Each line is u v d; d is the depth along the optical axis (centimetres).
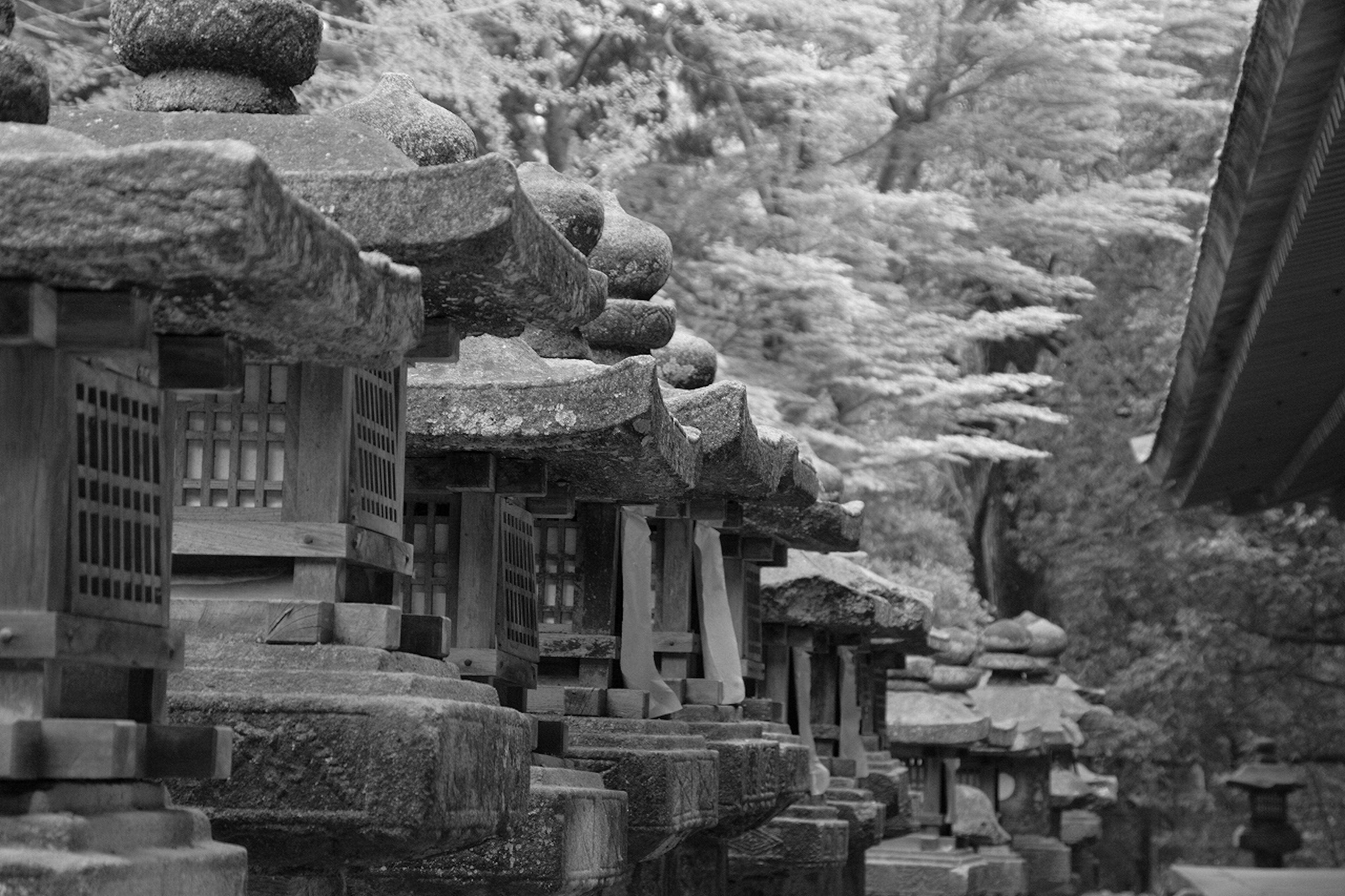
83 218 360
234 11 565
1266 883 2594
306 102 1788
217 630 549
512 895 670
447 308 577
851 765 1498
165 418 435
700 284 2580
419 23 1841
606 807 730
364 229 527
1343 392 1592
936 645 1892
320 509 554
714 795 895
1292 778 3180
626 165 2259
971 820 2091
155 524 430
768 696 1352
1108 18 2736
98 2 1784
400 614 564
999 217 2856
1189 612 3588
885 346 2691
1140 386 3647
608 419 700
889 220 2667
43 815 373
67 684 400
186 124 550
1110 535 3697
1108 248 3572
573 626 880
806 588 1337
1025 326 2816
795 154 2714
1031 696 2488
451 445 712
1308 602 3547
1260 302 1241
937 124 2816
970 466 3753
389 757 508
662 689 916
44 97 439
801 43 2736
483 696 582
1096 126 2917
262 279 385
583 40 2606
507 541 762
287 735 512
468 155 642
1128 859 3834
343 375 557
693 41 2616
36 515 383
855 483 2672
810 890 1337
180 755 425
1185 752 3738
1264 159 957
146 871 378
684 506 984
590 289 604
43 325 377
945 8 2783
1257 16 832
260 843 517
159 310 403
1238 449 1850
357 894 667
